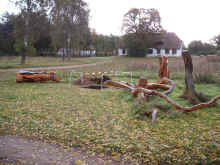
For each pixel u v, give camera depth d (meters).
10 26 54.09
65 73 19.64
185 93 8.62
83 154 4.33
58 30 40.75
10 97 9.77
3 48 54.66
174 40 59.62
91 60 47.50
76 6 39.97
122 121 6.38
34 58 49.81
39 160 4.02
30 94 10.60
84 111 7.52
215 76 14.38
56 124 6.13
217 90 10.77
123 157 4.22
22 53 30.91
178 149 4.48
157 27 52.84
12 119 6.52
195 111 7.21
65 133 5.44
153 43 56.69
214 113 6.97
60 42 43.25
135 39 52.72
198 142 4.79
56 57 57.19
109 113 7.25
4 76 18.89
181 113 6.86
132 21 53.03
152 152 4.38
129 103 8.58
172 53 58.44
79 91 11.66
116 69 23.94
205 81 13.55
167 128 5.75
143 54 55.47
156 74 18.31
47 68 27.42
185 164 3.93
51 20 38.06
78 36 42.53
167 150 4.46
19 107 7.98
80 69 25.72
